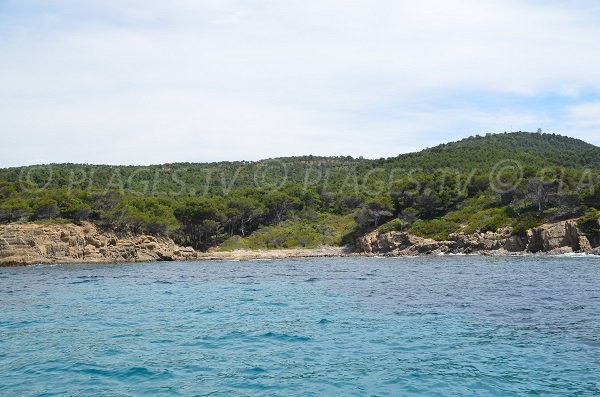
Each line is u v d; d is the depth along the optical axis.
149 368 18.33
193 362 19.06
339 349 20.56
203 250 115.88
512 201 103.81
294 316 28.20
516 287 39.84
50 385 16.58
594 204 88.38
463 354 19.45
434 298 34.50
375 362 18.62
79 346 21.78
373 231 114.88
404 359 18.92
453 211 113.62
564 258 74.12
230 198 127.75
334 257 105.56
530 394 15.16
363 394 15.42
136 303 34.84
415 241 102.62
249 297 37.31
